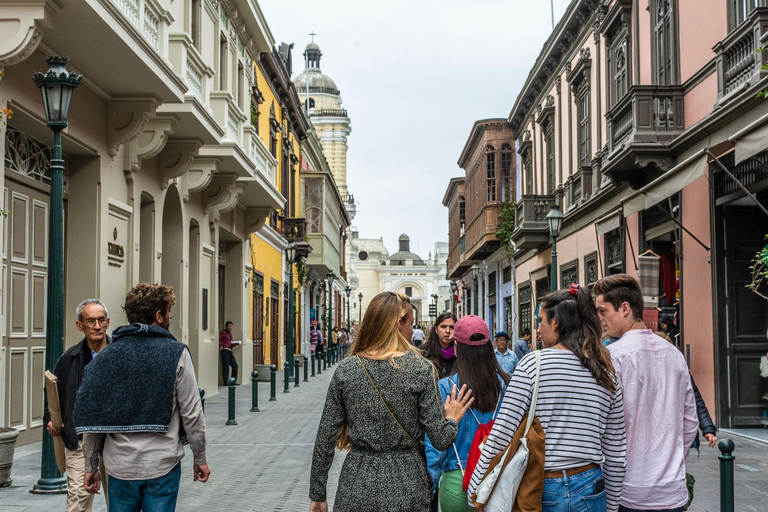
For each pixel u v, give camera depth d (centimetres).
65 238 1324
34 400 1204
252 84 2412
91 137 1290
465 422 500
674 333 1616
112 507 464
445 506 495
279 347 3569
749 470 981
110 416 457
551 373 391
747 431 1298
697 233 1448
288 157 3678
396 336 433
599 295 460
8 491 845
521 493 380
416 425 415
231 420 1520
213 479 973
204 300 2109
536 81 3033
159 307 493
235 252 2628
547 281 2891
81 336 1317
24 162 1168
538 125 3133
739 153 1023
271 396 2038
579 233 2394
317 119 8175
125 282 1465
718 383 1344
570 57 2538
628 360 434
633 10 1864
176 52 1472
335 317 6525
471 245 4412
